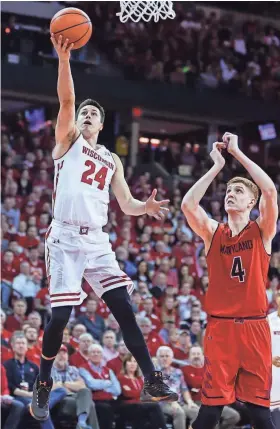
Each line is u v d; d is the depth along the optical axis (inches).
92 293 531.8
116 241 652.7
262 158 994.1
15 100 888.9
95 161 210.5
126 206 220.2
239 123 995.3
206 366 223.8
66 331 444.1
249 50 970.7
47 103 904.3
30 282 541.6
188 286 579.2
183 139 1085.8
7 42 834.2
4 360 426.0
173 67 910.4
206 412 221.3
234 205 228.4
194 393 447.8
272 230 226.5
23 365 416.2
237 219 229.9
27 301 525.3
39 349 434.0
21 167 764.0
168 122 1012.5
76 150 207.9
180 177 924.0
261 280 225.8
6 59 833.5
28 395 406.9
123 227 668.7
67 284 204.8
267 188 225.3
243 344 221.3
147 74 888.9
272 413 312.2
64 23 198.4
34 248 594.2
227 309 224.1
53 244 207.6
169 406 433.1
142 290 548.4
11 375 411.2
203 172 927.0
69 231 207.3
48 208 682.8
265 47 984.9
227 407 434.6
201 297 608.4
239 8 1019.3
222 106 919.0
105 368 436.1
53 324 203.0
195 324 510.3
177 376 442.0
